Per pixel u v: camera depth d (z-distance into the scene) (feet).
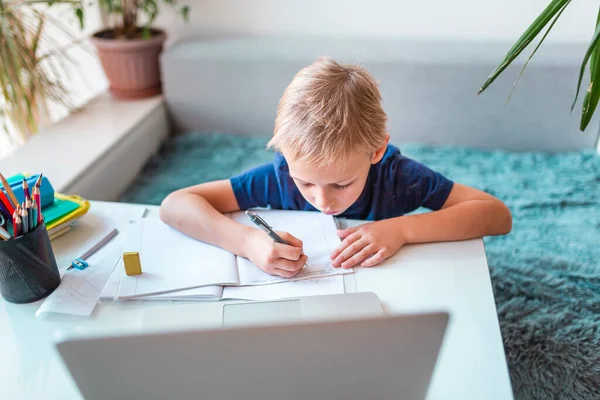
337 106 2.76
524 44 2.80
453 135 6.48
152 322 2.43
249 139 6.70
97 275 2.77
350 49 6.50
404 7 6.66
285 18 6.98
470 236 3.06
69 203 3.24
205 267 2.81
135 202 5.46
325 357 1.73
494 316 2.45
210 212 3.11
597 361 3.58
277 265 2.73
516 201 5.36
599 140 6.20
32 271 2.53
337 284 2.68
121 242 3.06
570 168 5.92
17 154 5.33
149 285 2.67
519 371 3.58
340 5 6.79
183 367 1.71
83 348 1.63
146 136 6.40
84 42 7.08
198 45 6.86
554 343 3.71
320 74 2.89
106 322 2.47
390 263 2.85
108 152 5.55
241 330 1.63
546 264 4.44
